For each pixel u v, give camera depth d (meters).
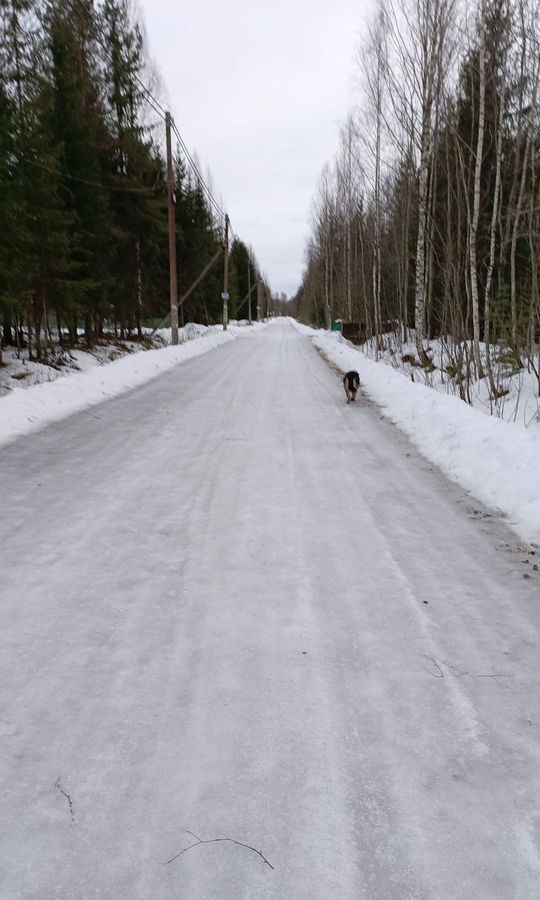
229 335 35.47
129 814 1.95
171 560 4.02
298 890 1.70
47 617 3.22
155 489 5.60
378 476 6.34
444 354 17.55
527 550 4.39
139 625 3.17
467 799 2.06
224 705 2.53
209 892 1.69
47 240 16.20
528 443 6.32
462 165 12.36
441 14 13.92
